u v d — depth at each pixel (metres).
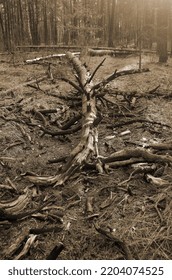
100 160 5.24
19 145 6.26
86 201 4.30
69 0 25.89
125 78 11.75
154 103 8.88
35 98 9.27
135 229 3.78
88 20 19.75
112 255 3.46
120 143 6.39
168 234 3.65
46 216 4.02
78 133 6.99
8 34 23.17
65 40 26.64
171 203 4.14
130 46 23.25
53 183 4.74
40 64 14.45
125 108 8.20
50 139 6.66
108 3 27.12
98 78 11.65
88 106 6.38
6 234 3.78
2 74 12.48
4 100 8.99
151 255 3.45
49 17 31.44
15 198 4.29
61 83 11.05
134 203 4.29
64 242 3.62
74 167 4.89
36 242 3.55
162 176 4.89
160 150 5.73
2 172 5.27
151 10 22.41
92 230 3.79
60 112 7.93
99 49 19.34
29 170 5.36
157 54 18.03
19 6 25.84
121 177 4.97
